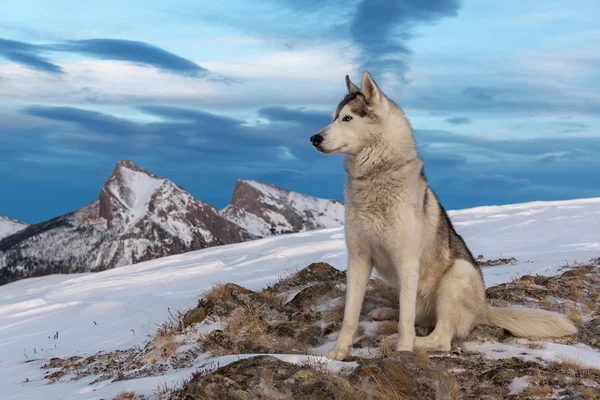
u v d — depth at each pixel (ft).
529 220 65.67
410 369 16.43
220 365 21.25
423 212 20.49
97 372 26.91
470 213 84.17
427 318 22.62
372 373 16.76
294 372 16.76
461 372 18.93
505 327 22.61
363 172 19.94
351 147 19.84
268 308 28.09
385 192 19.70
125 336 34.45
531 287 29.76
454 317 21.40
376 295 28.40
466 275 21.52
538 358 19.93
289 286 34.06
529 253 45.32
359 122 19.71
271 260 62.03
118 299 46.34
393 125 19.72
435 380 16.03
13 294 73.00
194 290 48.16
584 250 43.27
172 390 18.88
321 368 18.28
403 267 19.98
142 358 26.55
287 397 15.80
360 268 20.85
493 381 18.06
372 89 19.76
